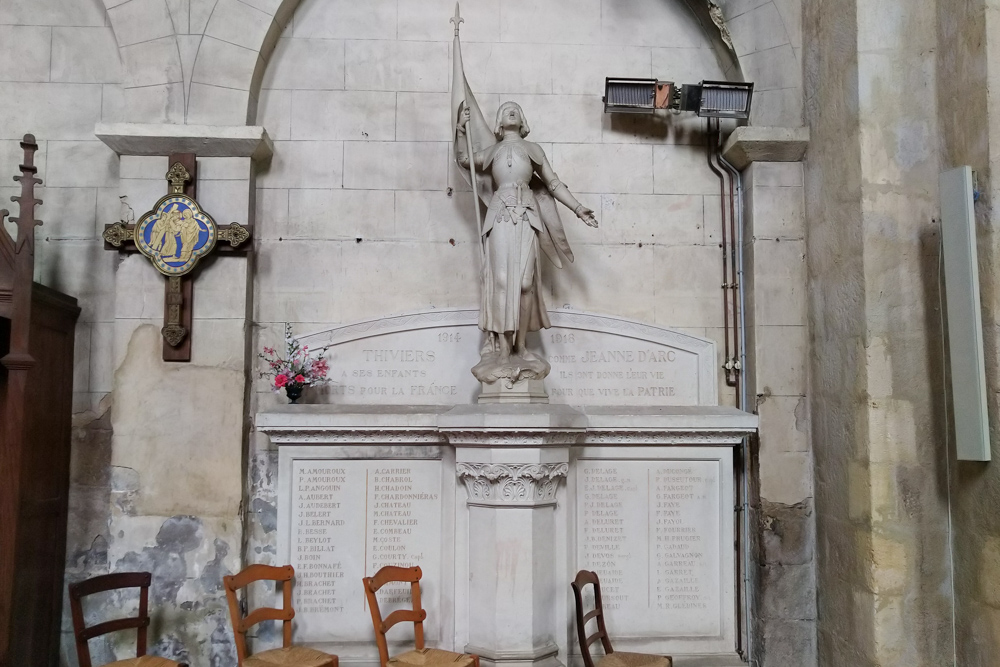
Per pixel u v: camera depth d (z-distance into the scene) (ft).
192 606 16.05
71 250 17.84
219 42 17.30
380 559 15.88
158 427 16.40
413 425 15.62
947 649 14.08
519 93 18.69
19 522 14.44
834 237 15.92
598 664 13.74
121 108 18.19
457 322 17.66
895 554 14.20
